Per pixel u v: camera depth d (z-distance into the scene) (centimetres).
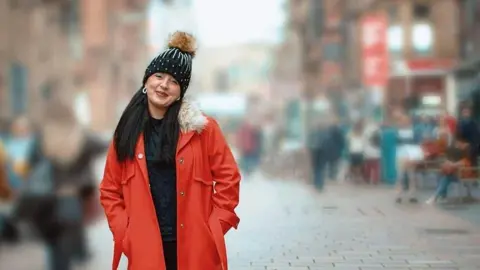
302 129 4281
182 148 423
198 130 428
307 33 5984
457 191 1712
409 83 3077
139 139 425
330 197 1802
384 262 892
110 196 436
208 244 427
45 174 805
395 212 1422
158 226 422
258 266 872
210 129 436
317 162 2094
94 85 4616
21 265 868
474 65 2720
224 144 441
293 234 1137
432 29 3384
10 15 3000
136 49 6162
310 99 4253
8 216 980
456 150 1562
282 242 1055
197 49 443
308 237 1102
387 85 3225
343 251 973
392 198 1723
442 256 927
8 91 2942
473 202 1554
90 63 4650
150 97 427
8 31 2973
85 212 836
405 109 3011
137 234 420
